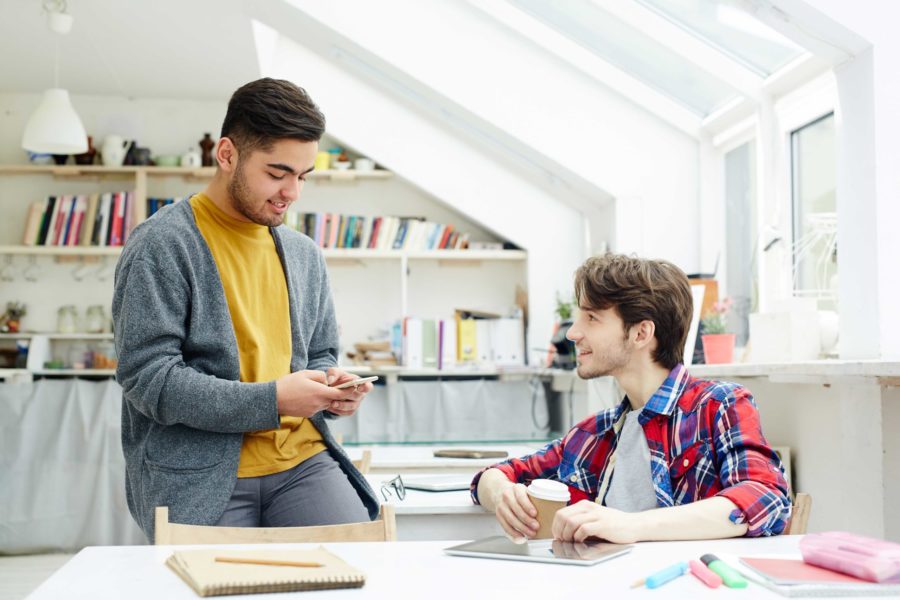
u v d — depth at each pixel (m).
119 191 5.87
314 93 5.58
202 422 1.62
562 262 5.69
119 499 5.01
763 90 3.94
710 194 4.71
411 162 5.62
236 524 1.70
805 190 3.79
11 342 5.73
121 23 4.61
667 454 1.52
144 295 1.66
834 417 2.54
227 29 4.71
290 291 1.85
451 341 5.61
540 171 5.19
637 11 3.89
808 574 0.96
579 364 1.63
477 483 1.69
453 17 4.73
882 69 2.51
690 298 1.62
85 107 5.87
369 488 1.85
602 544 1.17
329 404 1.65
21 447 4.97
